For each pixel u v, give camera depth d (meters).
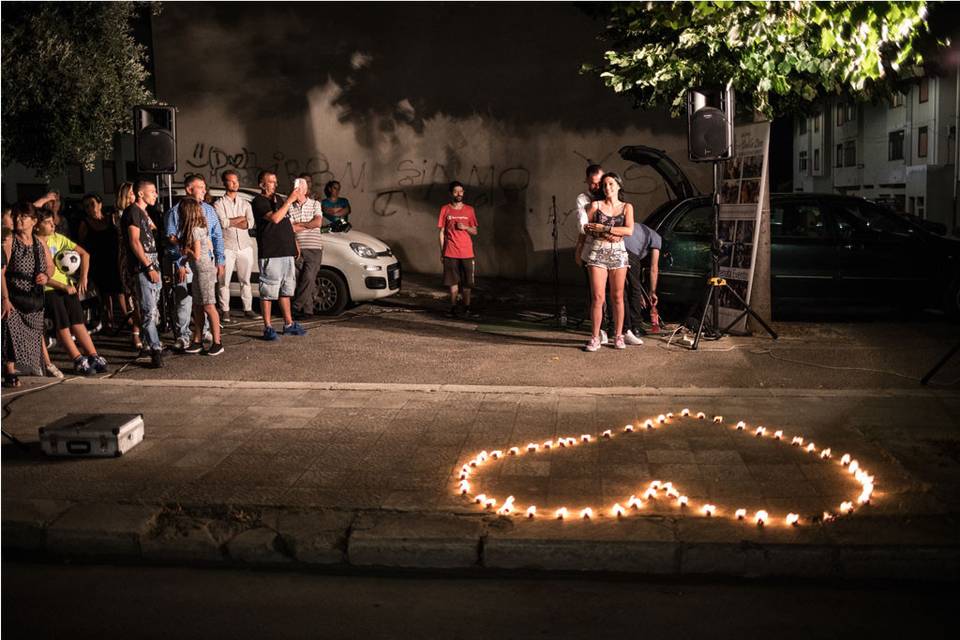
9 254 8.01
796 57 9.92
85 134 12.59
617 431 6.79
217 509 5.27
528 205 16.92
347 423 7.07
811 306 12.05
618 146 16.44
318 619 4.22
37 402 7.83
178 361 9.62
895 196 40.59
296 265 12.33
